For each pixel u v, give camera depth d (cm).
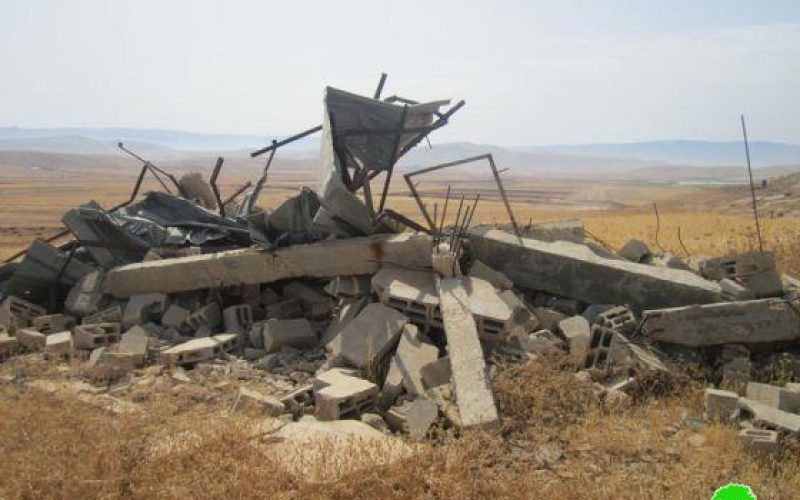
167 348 1005
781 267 1421
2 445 621
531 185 17162
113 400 786
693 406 756
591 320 979
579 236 1301
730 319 870
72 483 552
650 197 11475
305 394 805
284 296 1202
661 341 895
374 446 615
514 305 952
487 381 740
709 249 2100
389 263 1046
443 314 863
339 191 1038
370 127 1269
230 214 1630
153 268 1195
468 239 1105
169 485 553
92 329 1062
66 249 1378
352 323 927
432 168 1150
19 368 941
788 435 654
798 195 6041
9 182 11338
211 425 671
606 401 749
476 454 625
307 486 547
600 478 596
